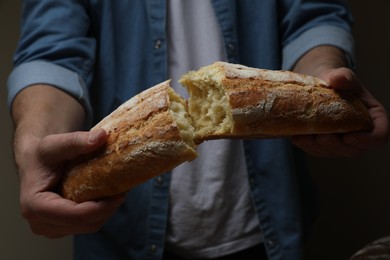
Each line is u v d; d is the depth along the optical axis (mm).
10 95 657
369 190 1058
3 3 986
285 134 493
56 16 728
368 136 538
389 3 995
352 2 1007
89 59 734
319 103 502
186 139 470
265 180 774
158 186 739
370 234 1071
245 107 461
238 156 769
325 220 1084
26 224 1051
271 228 770
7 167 1025
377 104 562
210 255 761
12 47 999
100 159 471
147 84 759
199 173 751
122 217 755
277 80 491
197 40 770
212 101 484
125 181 464
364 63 1021
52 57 695
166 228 750
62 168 514
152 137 446
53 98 635
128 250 763
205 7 771
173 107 478
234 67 486
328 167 1065
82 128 666
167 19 766
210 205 747
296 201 774
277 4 812
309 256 1098
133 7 767
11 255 1058
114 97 767
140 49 760
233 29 766
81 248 783
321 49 719
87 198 489
